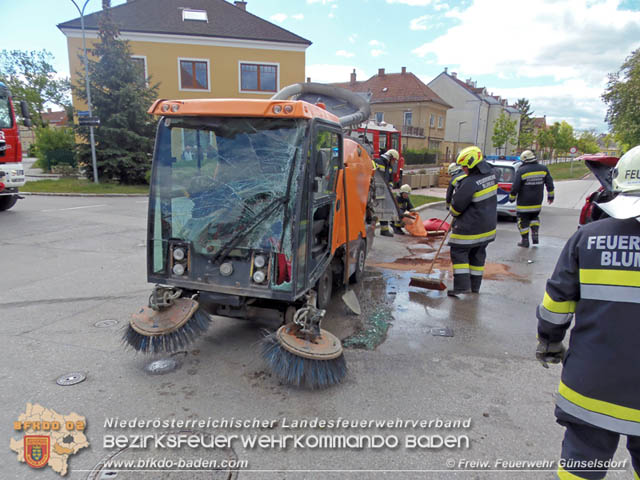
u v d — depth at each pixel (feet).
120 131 63.57
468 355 14.21
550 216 46.47
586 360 6.40
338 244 16.19
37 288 19.31
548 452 9.61
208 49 81.92
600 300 6.24
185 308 12.77
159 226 12.59
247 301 13.02
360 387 12.03
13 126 37.42
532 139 202.49
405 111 160.25
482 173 18.58
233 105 11.69
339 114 25.90
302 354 11.17
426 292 20.65
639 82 63.67
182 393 11.45
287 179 11.67
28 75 190.90
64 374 12.16
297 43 84.28
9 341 14.07
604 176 9.04
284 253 11.69
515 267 25.73
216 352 13.75
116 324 15.65
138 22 81.15
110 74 63.41
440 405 11.28
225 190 12.04
